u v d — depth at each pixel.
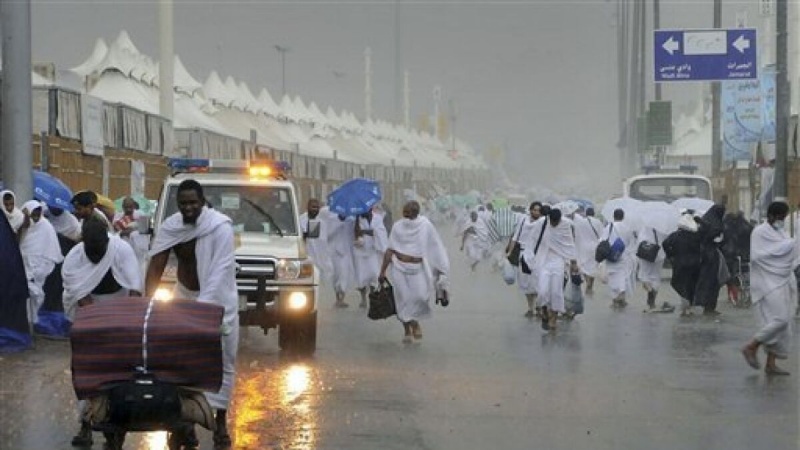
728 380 24.36
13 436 18.06
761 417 20.31
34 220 28.41
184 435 15.41
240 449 17.22
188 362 14.53
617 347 29.83
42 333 29.22
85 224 20.56
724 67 51.09
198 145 63.22
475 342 30.72
